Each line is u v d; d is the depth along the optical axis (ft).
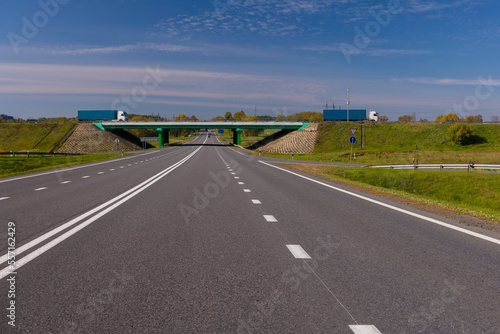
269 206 34.88
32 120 381.60
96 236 22.47
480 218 30.89
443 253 19.17
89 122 357.00
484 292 13.88
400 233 23.90
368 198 41.52
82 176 68.74
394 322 11.36
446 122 299.99
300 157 181.88
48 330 10.77
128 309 12.17
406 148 256.73
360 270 16.31
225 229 24.67
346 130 303.89
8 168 116.98
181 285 14.32
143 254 18.57
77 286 14.17
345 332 10.70
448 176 95.71
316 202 37.91
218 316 11.69
